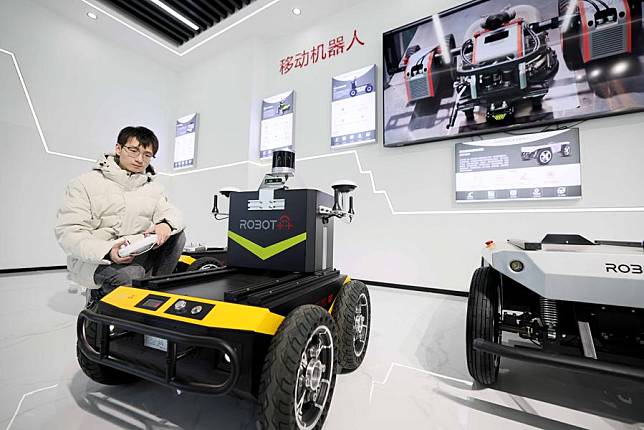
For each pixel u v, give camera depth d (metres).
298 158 3.45
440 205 2.57
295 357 0.60
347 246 3.02
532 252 0.80
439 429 0.77
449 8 2.66
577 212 2.06
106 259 1.15
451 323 1.68
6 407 0.81
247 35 3.80
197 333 0.64
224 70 4.11
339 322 1.02
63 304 1.90
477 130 2.33
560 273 0.74
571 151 2.07
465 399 0.91
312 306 0.73
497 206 2.33
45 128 3.30
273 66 3.80
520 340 1.41
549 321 0.85
